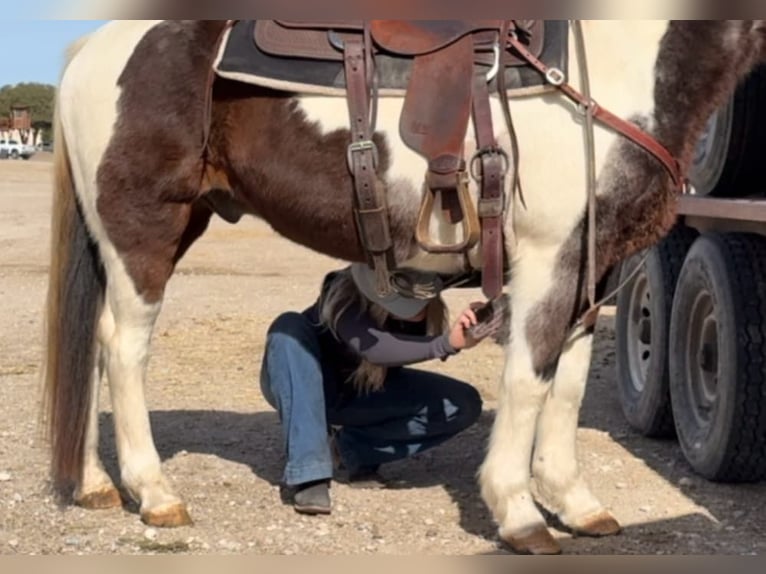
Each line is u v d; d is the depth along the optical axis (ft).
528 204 11.43
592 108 11.27
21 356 24.02
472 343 12.21
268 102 12.19
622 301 17.56
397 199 11.73
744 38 11.94
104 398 19.10
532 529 11.66
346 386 13.83
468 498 13.83
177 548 11.91
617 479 14.55
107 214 12.62
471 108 11.48
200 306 31.58
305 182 12.10
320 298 13.43
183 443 16.51
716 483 14.21
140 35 12.57
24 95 174.81
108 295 13.06
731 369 13.26
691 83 11.65
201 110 12.33
